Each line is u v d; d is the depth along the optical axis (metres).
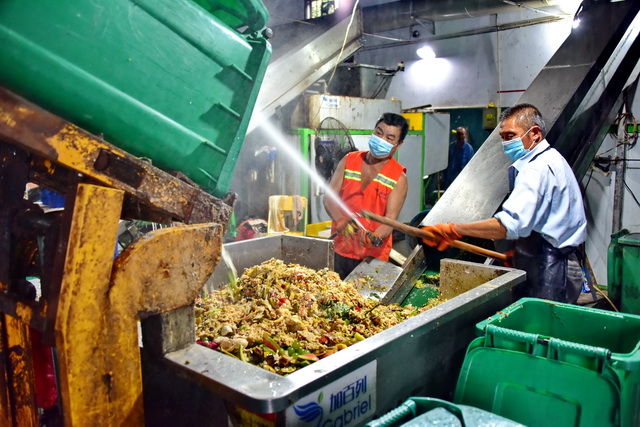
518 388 1.59
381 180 3.04
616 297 4.03
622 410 1.45
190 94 1.42
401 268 2.79
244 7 1.49
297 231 4.78
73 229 1.18
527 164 2.30
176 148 1.41
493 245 2.93
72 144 1.20
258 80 1.54
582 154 3.74
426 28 6.79
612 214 4.89
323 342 1.78
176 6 1.34
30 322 1.28
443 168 6.65
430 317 1.68
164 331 1.41
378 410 1.54
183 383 1.50
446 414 1.20
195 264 1.44
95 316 1.23
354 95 6.11
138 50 1.29
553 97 3.50
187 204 1.45
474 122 7.03
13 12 1.09
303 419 1.27
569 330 1.92
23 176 1.42
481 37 6.73
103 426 1.27
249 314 1.96
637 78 4.53
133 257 1.28
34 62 1.13
